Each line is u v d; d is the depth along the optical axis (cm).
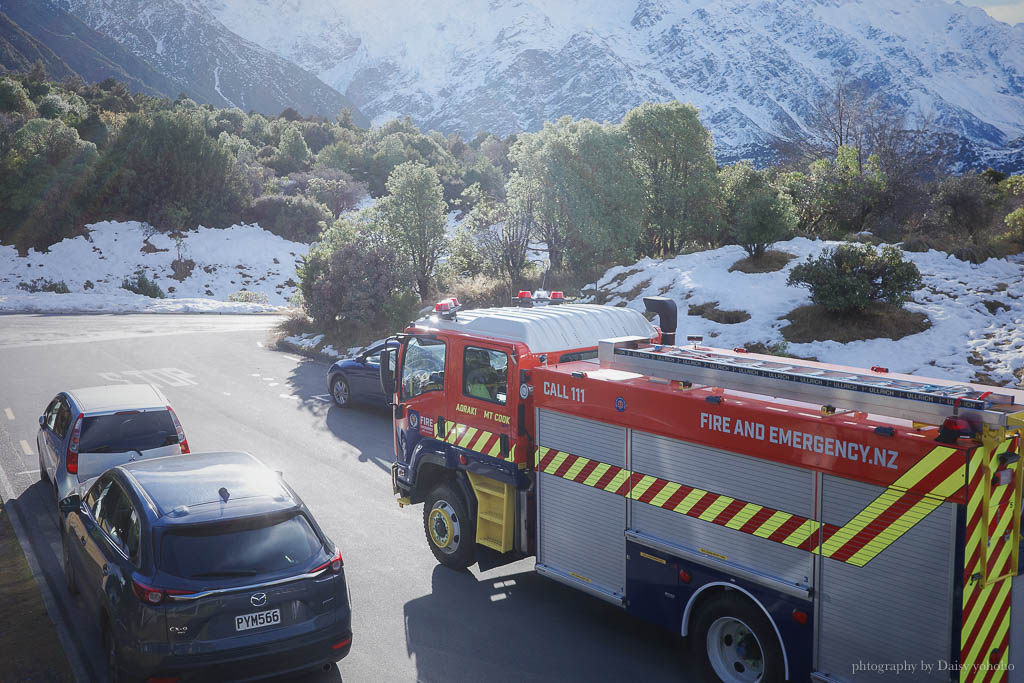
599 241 2636
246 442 1384
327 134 17188
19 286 6500
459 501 799
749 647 567
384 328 2422
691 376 602
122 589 545
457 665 636
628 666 633
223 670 530
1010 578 448
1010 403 453
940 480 431
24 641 680
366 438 1414
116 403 975
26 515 1017
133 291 6053
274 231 8694
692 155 2942
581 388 652
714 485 556
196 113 15612
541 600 764
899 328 1678
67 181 7956
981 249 2205
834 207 3036
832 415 497
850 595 479
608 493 639
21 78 13825
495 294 2589
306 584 559
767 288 2033
